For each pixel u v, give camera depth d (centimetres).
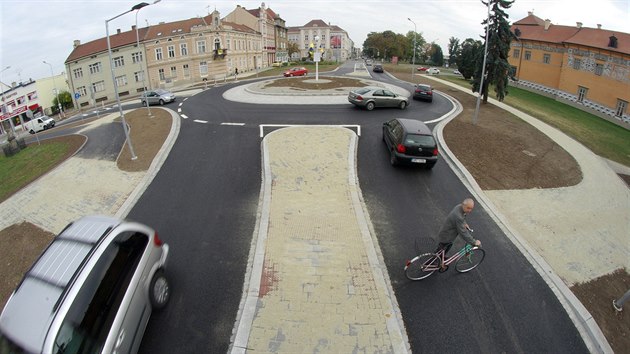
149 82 5356
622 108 3133
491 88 3944
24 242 977
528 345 582
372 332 571
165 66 5278
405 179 1194
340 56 11688
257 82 3938
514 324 620
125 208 1002
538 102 3631
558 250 888
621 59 3133
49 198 1206
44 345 392
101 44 5531
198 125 1841
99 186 1212
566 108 3572
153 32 5344
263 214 927
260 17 6919
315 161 1288
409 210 998
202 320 594
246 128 1742
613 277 804
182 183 1155
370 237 837
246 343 543
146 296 557
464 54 4884
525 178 1310
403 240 849
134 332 506
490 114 2323
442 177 1230
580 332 619
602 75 3381
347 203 1001
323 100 2514
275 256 752
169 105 2667
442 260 713
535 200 1150
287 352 530
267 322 582
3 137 4678
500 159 1452
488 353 561
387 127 1470
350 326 580
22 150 2291
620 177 1551
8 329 420
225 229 876
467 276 735
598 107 3428
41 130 3566
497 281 726
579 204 1160
